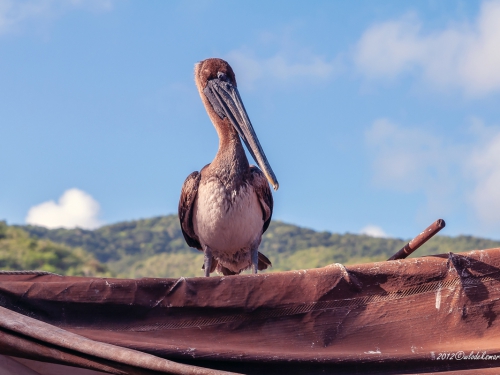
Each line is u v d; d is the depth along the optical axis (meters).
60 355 3.90
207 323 4.29
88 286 4.23
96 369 3.88
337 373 4.10
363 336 4.31
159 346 4.02
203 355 4.01
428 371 4.15
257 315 4.32
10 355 4.02
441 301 4.38
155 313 4.27
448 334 4.32
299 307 4.35
